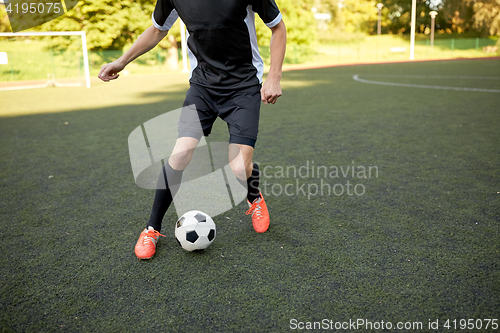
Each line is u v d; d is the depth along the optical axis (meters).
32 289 1.72
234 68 1.94
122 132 5.30
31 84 15.06
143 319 1.51
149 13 21.23
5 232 2.29
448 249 1.99
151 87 12.09
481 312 1.51
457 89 9.12
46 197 2.87
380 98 8.02
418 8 38.75
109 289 1.71
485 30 29.53
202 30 1.86
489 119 5.37
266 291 1.67
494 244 2.03
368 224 2.30
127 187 3.06
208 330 1.44
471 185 2.89
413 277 1.75
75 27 19.86
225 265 1.89
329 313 1.52
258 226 2.23
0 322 1.50
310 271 1.82
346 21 42.94
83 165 3.71
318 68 20.08
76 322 1.50
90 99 9.30
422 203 2.59
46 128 5.63
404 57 29.06
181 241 1.98
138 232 2.27
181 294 1.67
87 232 2.28
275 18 1.88
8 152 4.25
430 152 3.82
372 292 1.65
